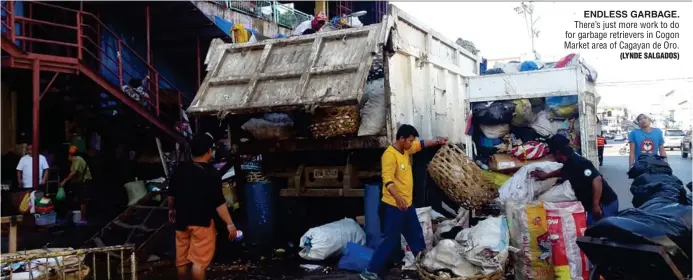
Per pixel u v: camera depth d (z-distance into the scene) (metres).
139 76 12.78
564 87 7.93
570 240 4.57
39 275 4.09
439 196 7.10
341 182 6.87
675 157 21.62
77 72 8.89
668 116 26.89
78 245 7.10
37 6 10.74
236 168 7.75
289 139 6.92
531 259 4.64
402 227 5.20
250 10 15.57
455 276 4.66
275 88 6.48
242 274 5.67
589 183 4.77
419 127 7.11
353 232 6.37
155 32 12.97
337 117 6.34
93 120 11.38
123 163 11.86
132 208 6.95
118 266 5.87
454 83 8.82
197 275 4.54
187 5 11.34
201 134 4.82
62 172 10.37
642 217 3.49
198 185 4.60
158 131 11.35
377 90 6.70
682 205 3.68
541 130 8.06
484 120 8.25
